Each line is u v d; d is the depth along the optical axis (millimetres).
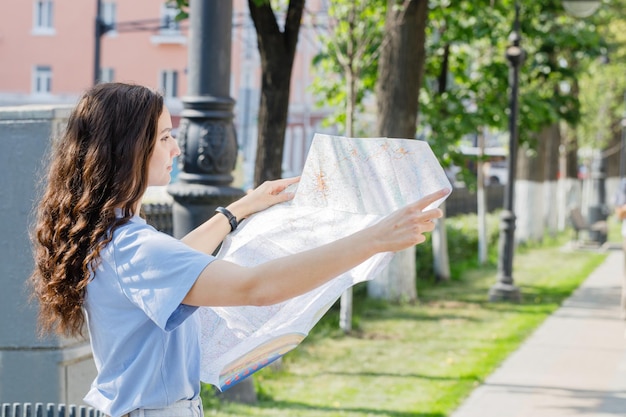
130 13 41062
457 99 14680
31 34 41438
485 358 9461
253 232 2705
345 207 2564
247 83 37375
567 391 8156
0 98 41406
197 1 6441
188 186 6480
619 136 36312
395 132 12297
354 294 13703
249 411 6957
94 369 5004
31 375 4750
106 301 2305
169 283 2205
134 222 2332
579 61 20906
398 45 12273
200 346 2498
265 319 2598
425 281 16031
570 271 18734
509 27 16266
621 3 23109
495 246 22094
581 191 36000
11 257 4715
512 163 14109
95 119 2359
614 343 10625
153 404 2348
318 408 7211
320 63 14852
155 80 41219
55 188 2393
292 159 41094
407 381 8328
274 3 11961
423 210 2293
